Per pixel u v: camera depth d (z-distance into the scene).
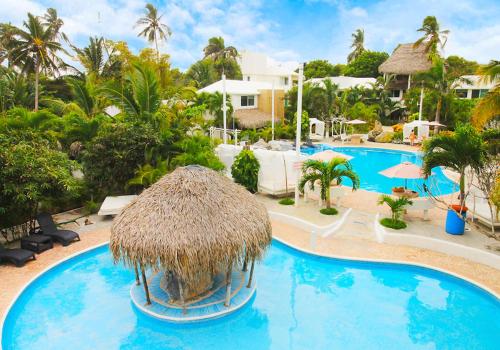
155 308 9.09
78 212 15.95
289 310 9.48
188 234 8.05
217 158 17.52
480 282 10.18
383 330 8.73
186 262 7.95
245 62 61.00
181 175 9.05
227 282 9.02
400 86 51.59
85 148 16.98
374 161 29.41
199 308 9.10
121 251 8.70
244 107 40.91
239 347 8.16
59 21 50.38
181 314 8.85
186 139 17.53
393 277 11.09
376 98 49.38
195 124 21.89
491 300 9.70
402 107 47.22
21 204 12.26
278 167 18.27
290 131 37.47
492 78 14.59
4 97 34.09
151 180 15.79
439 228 13.45
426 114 38.56
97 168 16.28
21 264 11.03
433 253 12.00
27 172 11.69
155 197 8.80
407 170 14.45
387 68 50.72
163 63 26.55
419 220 14.34
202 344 8.26
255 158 18.11
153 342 8.30
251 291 9.87
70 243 12.75
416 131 37.41
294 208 16.05
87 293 10.19
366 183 22.56
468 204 14.68
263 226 9.15
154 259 8.02
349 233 13.62
